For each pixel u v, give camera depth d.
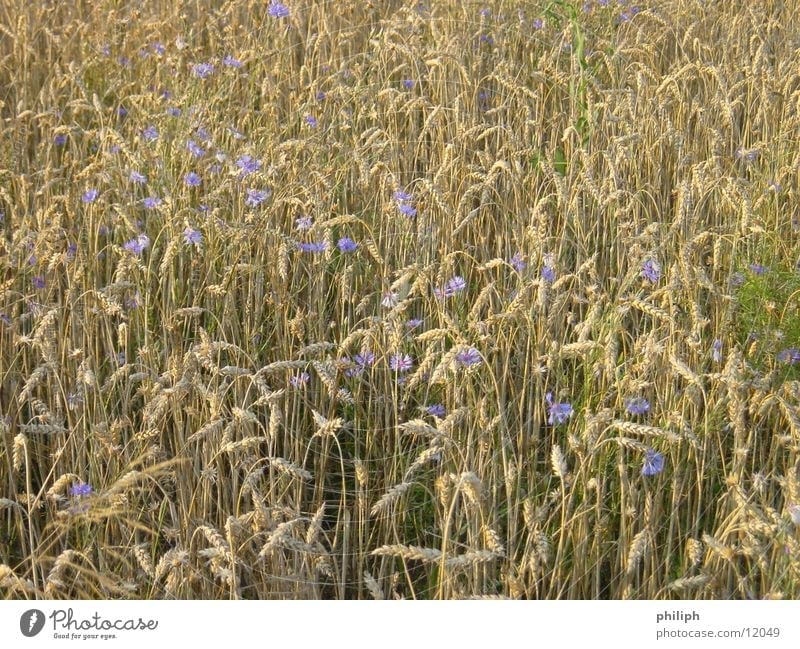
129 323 4.47
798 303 4.05
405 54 6.34
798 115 5.29
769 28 6.53
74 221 5.06
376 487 3.82
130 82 6.55
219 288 4.14
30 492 3.57
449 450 3.48
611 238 4.80
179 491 3.52
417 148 5.52
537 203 4.64
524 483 3.67
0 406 4.09
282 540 2.93
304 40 6.72
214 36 6.76
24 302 4.53
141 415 4.14
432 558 2.83
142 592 3.45
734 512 3.10
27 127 6.00
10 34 6.73
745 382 3.49
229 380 4.08
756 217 4.48
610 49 6.12
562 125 5.67
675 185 5.21
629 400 3.46
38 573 3.54
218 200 4.90
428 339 3.71
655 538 3.39
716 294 4.09
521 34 6.62
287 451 3.99
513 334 3.95
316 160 5.18
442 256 4.47
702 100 6.11
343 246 4.25
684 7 6.77
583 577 3.26
